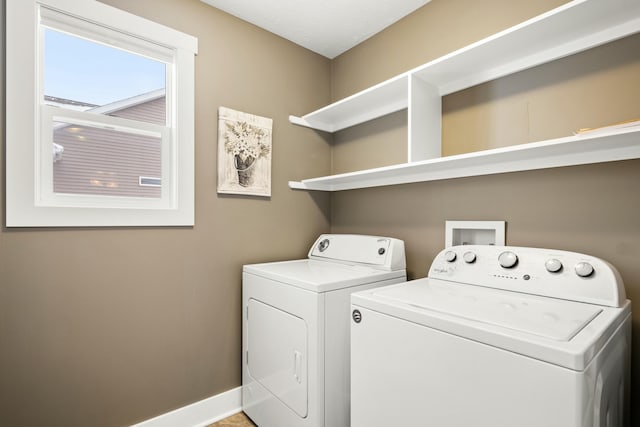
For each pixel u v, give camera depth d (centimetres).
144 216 160
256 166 201
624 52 118
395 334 103
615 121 120
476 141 161
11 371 130
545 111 138
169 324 170
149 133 169
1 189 128
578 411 68
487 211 155
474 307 101
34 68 134
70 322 143
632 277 115
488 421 81
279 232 214
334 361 143
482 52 138
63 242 141
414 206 188
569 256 116
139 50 166
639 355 114
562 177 132
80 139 151
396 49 199
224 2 182
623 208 118
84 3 145
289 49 221
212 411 183
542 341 75
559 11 111
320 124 235
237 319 194
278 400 159
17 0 130
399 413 101
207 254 183
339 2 182
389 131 204
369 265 178
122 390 156
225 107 189
